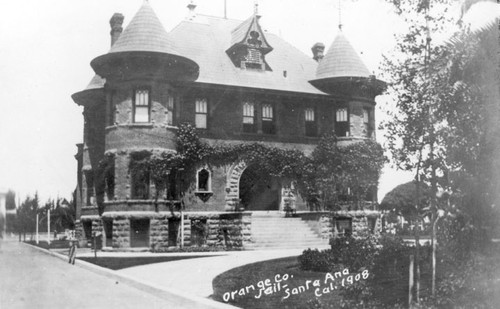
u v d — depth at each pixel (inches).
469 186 381.4
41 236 1943.9
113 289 566.9
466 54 375.6
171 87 1183.6
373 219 1294.3
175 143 1178.0
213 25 1412.4
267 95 1305.4
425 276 476.4
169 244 1155.3
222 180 1232.2
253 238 1090.7
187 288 533.3
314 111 1363.2
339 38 1396.4
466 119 372.2
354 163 1169.4
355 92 1344.7
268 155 1270.9
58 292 544.7
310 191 1299.2
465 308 346.3
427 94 379.9
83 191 1342.3
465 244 397.1
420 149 386.9
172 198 1184.2
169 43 1163.9
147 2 1187.9
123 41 1147.9
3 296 521.0
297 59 1437.0
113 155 1144.2
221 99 1261.1
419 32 387.5
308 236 1127.0
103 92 1333.7
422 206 425.1
